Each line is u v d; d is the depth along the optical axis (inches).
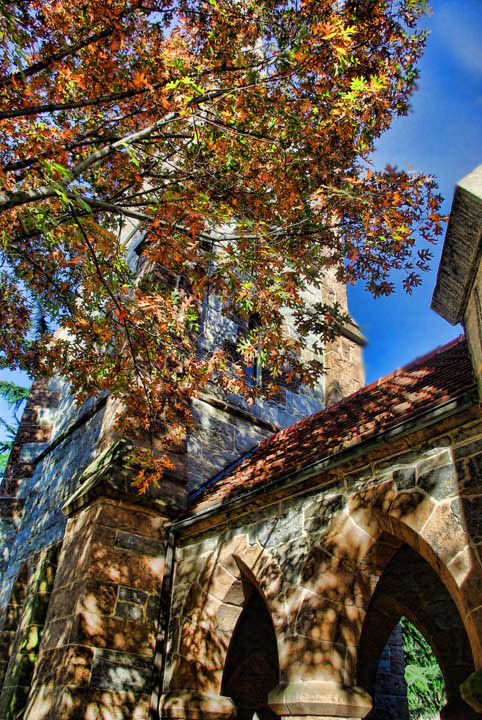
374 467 188.7
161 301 243.4
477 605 141.3
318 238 226.7
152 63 205.8
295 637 187.0
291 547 207.0
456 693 263.1
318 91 197.3
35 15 191.3
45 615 310.5
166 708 225.8
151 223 190.2
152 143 214.7
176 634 244.2
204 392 340.8
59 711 212.5
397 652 380.8
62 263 244.4
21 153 184.1
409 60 214.4
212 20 215.5
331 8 207.2
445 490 162.6
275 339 237.6
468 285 153.6
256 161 215.3
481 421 161.2
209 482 308.8
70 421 428.1
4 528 436.5
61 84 199.9
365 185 196.5
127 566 252.8
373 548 183.9
